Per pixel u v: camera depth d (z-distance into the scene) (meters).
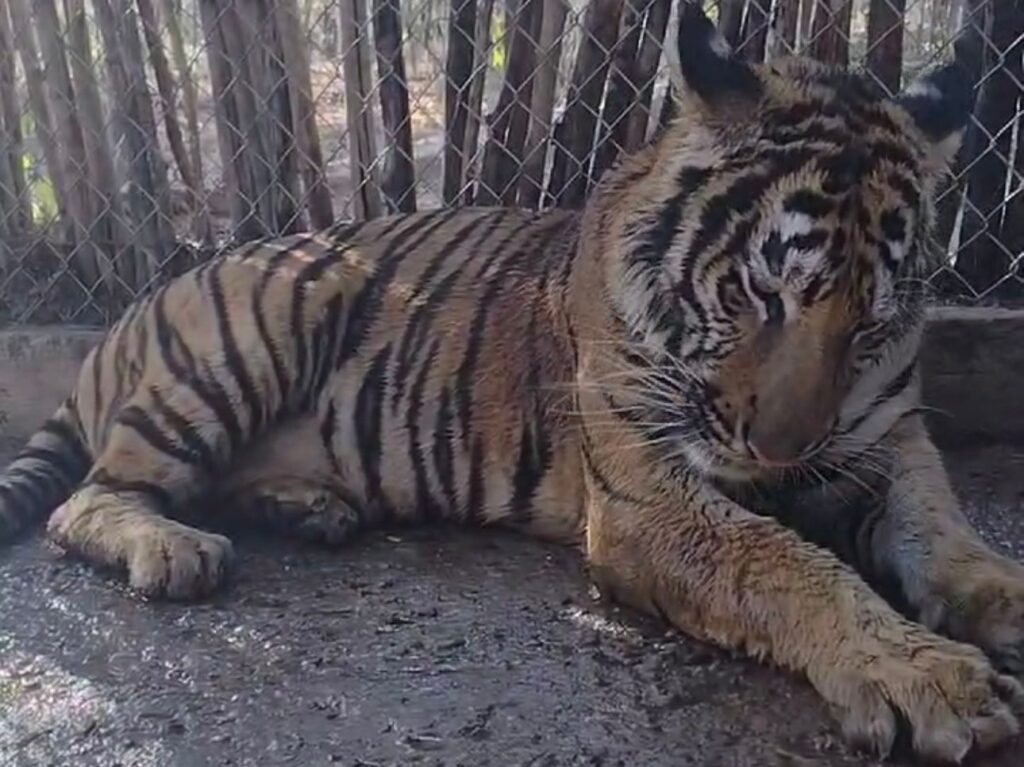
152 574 1.61
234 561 1.68
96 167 2.20
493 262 1.75
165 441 1.75
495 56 2.21
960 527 1.52
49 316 2.25
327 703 1.41
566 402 1.65
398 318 1.76
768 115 1.40
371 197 2.16
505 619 1.56
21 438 2.16
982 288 2.08
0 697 1.45
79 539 1.70
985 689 1.28
